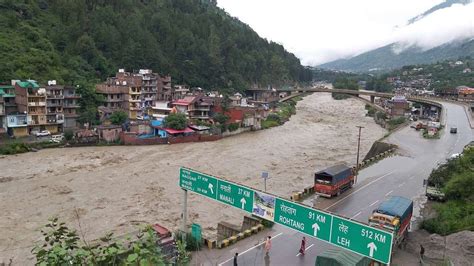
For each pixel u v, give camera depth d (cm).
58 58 8800
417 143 6494
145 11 13812
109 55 10581
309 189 3859
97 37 10662
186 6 16650
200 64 12900
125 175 5059
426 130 7319
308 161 6034
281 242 2744
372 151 6316
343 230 1948
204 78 12925
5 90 6694
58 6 11125
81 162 5656
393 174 4638
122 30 11356
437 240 2681
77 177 4919
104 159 5881
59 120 7094
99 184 4650
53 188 4462
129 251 949
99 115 7956
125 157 6066
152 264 795
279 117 10562
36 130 6825
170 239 2262
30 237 3178
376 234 1834
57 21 10750
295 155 6450
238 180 4950
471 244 2522
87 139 6775
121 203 4022
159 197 4222
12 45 8469
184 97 9381
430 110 11625
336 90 14388
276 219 2236
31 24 9912
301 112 13162
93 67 9719
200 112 8912
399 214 2608
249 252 2578
